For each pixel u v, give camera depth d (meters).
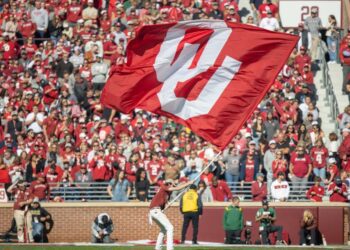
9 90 102.25
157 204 67.00
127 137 90.31
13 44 107.56
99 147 89.12
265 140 88.94
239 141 87.88
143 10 105.88
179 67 63.19
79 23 107.12
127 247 77.38
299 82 95.81
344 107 97.62
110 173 88.44
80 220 87.06
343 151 87.81
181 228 86.19
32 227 85.19
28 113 97.19
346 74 97.69
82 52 103.25
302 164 86.12
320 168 86.88
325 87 98.00
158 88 63.19
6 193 88.81
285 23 106.62
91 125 93.88
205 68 63.31
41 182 87.62
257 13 106.69
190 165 86.19
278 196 85.12
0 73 105.12
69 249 76.25
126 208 86.88
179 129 92.38
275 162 86.19
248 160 86.88
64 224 87.00
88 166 88.81
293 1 106.38
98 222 83.75
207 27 63.03
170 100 63.12
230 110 63.41
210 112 63.34
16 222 85.19
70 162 89.62
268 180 86.25
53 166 89.31
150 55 62.97
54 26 110.00
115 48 102.38
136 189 87.19
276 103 91.62
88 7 108.44
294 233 84.38
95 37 103.25
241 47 63.41
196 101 63.41
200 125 63.38
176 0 105.44
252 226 84.50
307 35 101.12
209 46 63.34
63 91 98.88
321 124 94.56
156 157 87.81
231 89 63.44
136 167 87.88
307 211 82.25
